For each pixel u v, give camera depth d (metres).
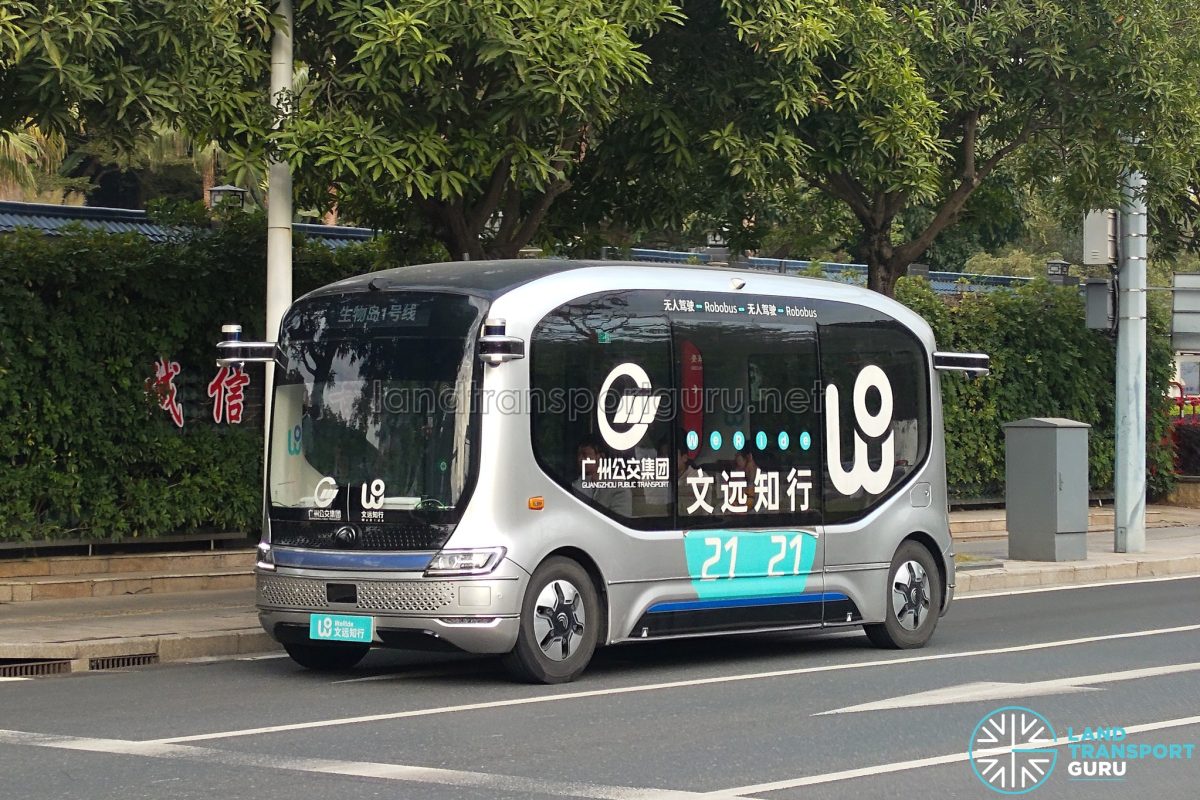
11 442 15.09
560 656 10.62
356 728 8.77
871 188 17.80
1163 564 19.62
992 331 24.92
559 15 13.05
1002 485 25.56
